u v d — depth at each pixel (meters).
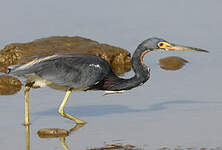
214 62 21.80
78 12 28.91
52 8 29.55
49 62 14.86
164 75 20.06
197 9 29.61
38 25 26.42
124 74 20.89
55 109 16.23
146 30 25.83
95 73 15.02
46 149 12.98
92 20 27.59
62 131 14.09
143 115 15.62
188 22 27.25
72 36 24.28
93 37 24.77
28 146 13.17
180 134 13.95
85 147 13.11
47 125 14.86
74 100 17.16
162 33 25.34
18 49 21.72
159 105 16.55
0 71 20.64
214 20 27.59
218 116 15.37
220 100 16.89
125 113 15.82
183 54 23.12
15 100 16.94
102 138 13.76
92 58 15.28
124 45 23.72
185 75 20.00
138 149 12.93
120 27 26.38
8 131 14.29
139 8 29.83
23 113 15.75
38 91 17.97
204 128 14.39
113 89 15.41
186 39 24.55
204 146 13.05
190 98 17.16
